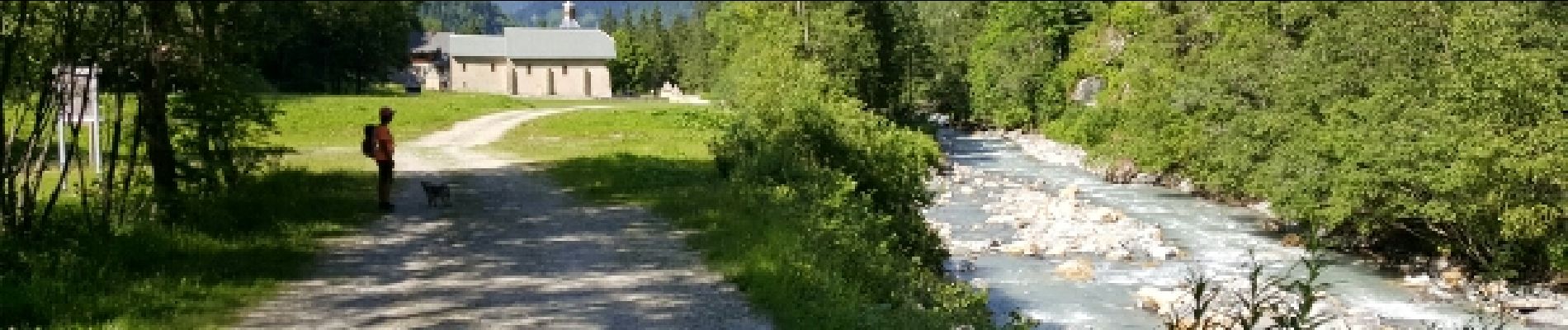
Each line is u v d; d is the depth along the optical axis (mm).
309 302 12602
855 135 29016
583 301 12734
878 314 11945
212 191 18469
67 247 13656
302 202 20719
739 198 20641
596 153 35312
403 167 30672
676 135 44062
